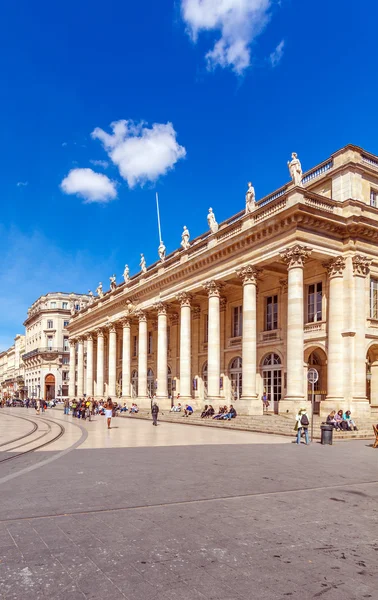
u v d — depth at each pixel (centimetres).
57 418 4153
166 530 738
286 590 538
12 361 14050
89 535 711
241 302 3794
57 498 935
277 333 3384
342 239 2930
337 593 532
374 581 566
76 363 7512
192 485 1062
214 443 1947
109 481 1102
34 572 578
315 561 625
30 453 1627
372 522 801
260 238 3045
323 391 3142
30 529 738
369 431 2386
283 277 3356
